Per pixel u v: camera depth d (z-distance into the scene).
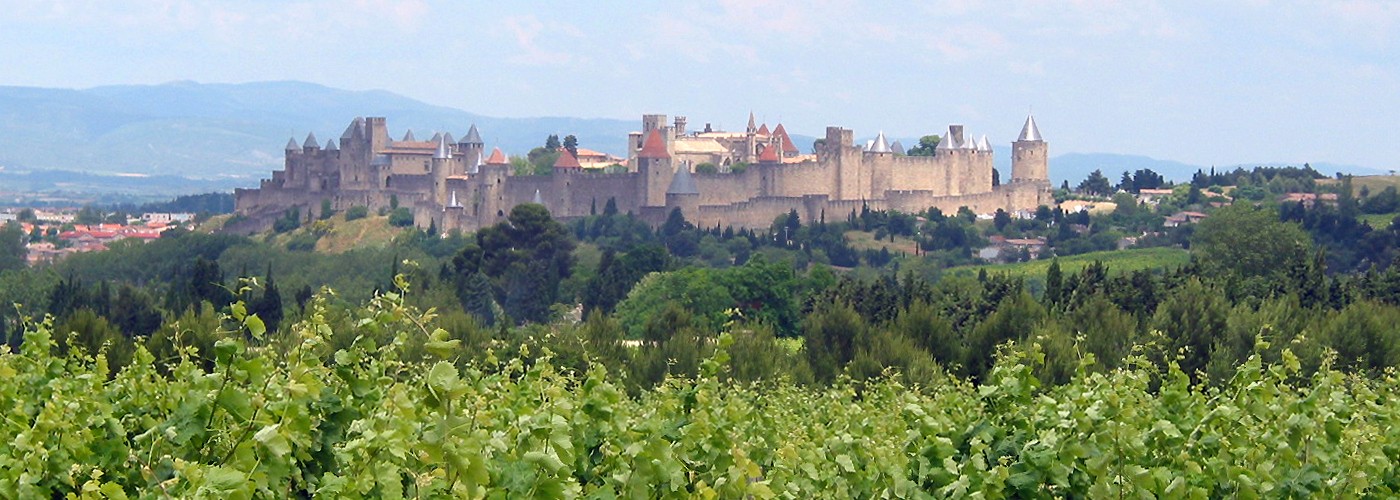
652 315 147.50
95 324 70.69
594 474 28.70
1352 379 56.53
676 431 31.81
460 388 22.66
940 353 93.44
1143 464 31.89
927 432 32.16
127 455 26.33
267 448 23.28
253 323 26.22
